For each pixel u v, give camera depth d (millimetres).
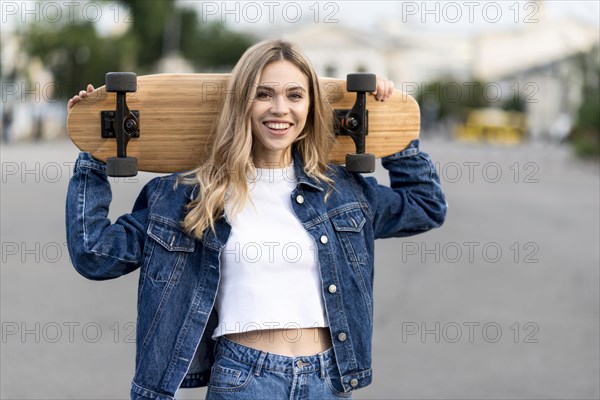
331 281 3713
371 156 3889
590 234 16047
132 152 3883
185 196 3715
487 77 91562
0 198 19281
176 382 3613
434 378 6938
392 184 4207
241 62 3707
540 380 6898
